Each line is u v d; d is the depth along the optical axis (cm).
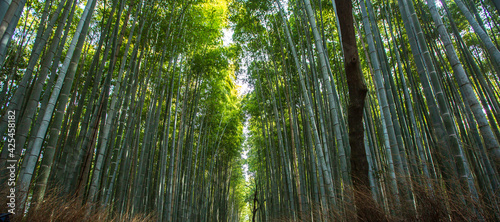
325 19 689
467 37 594
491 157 224
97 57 453
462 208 208
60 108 338
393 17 548
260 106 1009
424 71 303
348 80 255
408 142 400
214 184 1231
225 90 1069
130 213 574
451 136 253
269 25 802
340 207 332
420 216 227
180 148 823
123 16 619
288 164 761
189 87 915
